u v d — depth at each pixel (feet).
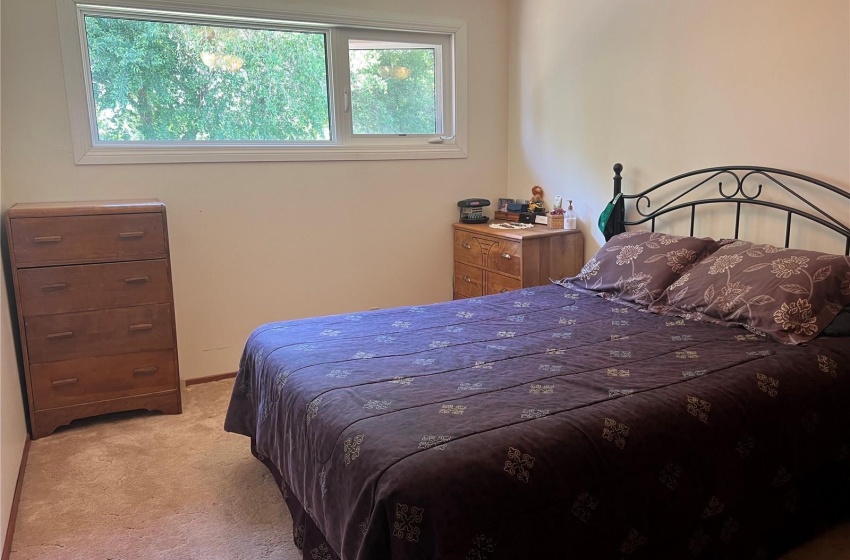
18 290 8.81
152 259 9.54
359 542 4.66
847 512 6.79
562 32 11.94
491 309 9.00
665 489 5.24
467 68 13.03
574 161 12.06
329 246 12.26
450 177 13.26
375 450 4.88
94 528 7.02
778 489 6.03
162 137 10.89
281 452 6.61
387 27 12.03
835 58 7.84
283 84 11.66
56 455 8.71
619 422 5.21
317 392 6.06
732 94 9.08
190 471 8.29
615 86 10.96
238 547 6.70
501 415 5.29
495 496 4.53
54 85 9.78
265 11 10.89
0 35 9.25
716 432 5.54
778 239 8.78
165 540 6.81
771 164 8.71
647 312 8.55
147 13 10.34
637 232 9.92
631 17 10.49
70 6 9.70
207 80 11.08
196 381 11.46
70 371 9.33
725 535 5.69
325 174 11.98
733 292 7.84
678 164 10.02
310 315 12.30
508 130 13.74
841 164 7.91
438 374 6.39
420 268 13.29
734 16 8.91
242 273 11.57
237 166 11.20
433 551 4.35
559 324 8.18
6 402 7.68
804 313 7.14
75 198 10.17
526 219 12.84
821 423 6.28
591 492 4.90
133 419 9.93
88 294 9.25
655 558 5.26
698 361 6.53
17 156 9.68
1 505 6.43
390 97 12.64
